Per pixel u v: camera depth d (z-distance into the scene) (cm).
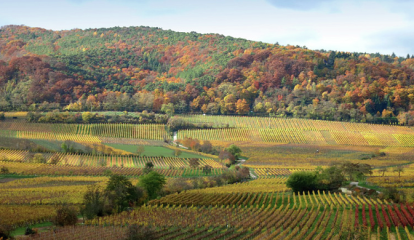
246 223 7075
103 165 14475
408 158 17475
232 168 15062
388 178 11906
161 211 8019
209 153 18350
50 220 7256
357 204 8269
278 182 12012
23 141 17050
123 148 17800
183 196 9588
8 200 8569
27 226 6512
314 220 7381
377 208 7956
